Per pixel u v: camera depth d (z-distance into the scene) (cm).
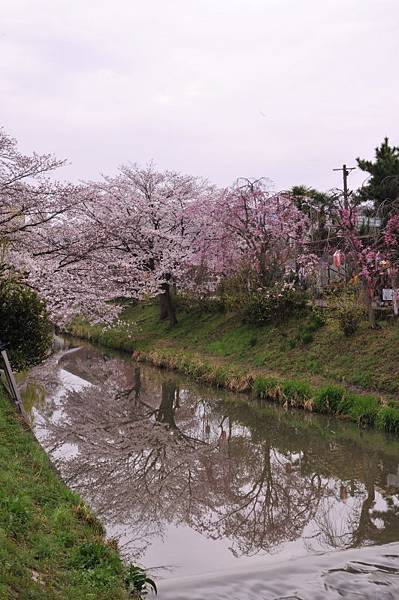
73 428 1592
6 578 518
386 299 2022
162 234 2786
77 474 1226
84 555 647
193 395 2020
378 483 1161
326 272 2381
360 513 1014
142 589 670
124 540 904
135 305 3922
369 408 1461
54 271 1781
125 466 1295
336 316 1958
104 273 1886
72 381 2273
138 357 2694
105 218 2317
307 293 2380
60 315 1850
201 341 2664
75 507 809
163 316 3306
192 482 1204
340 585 718
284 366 1988
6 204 1714
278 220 2631
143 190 3188
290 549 873
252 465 1315
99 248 1844
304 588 709
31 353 1596
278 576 742
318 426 1565
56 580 570
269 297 2372
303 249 2473
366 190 2356
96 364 2645
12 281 1620
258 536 927
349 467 1262
